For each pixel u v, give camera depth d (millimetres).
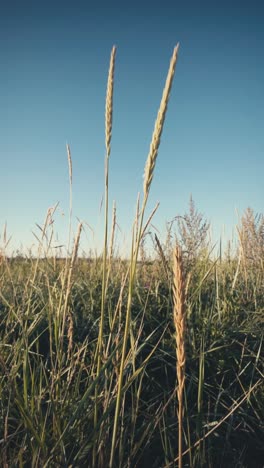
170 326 3732
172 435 2777
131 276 1813
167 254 4688
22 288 4402
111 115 1890
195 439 2787
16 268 5051
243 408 3189
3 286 4289
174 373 3420
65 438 2170
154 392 3203
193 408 3096
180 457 1464
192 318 3908
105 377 2410
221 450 2844
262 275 4941
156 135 1554
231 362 3473
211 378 3387
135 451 2424
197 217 4836
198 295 4148
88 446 2158
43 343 3541
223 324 3775
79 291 4410
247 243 5434
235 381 3383
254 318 3949
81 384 3025
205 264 4871
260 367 3490
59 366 2549
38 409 2348
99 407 2498
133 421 2549
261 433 2984
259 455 2898
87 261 5699
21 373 3055
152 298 4195
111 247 2385
